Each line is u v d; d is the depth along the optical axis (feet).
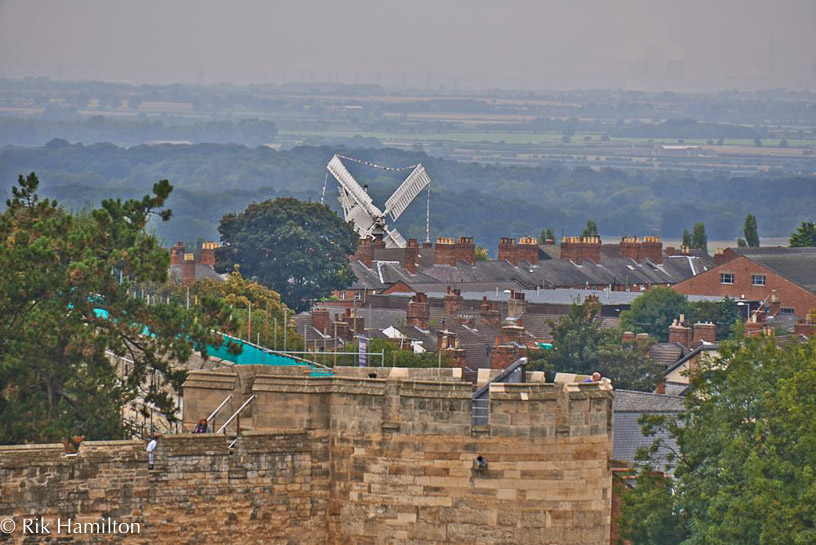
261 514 469.57
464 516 470.39
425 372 546.67
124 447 461.78
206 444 467.52
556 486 471.21
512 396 469.98
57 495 454.40
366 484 472.85
